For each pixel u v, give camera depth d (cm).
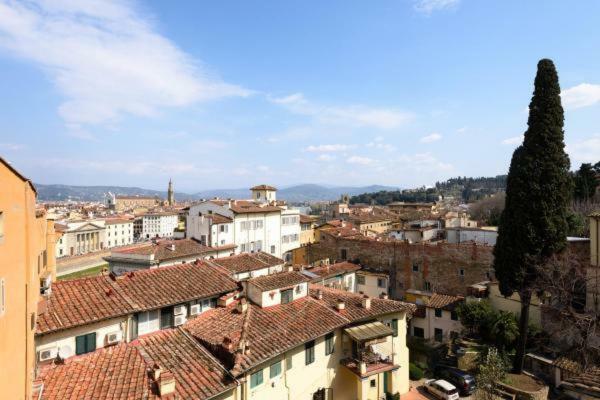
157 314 2314
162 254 5159
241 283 2806
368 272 5550
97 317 2022
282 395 2334
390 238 6944
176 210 17362
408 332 4531
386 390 2973
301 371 2491
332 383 2706
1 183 1113
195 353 2111
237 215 6669
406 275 5556
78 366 1884
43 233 2006
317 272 5031
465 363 3541
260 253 4928
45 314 1906
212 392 1834
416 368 3516
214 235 6303
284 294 2812
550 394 3070
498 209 9481
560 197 3428
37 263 1744
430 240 6719
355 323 2861
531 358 3428
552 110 3481
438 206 16375
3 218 1135
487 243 5547
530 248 3416
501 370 3050
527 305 3347
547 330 3681
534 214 3422
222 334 2306
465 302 4162
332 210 15925
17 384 1280
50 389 1703
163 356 2044
